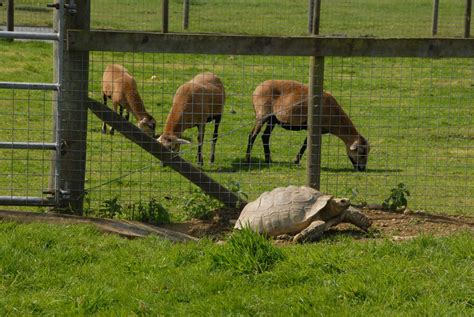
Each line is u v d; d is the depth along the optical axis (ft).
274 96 63.52
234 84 88.28
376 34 115.55
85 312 28.45
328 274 31.09
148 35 40.19
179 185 52.26
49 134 66.64
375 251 33.30
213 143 63.21
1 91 81.41
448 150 67.46
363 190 52.80
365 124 75.87
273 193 38.58
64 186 41.09
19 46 104.78
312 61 42.60
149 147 42.68
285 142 71.46
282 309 28.40
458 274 30.73
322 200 37.83
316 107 42.96
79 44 39.86
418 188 53.42
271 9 138.31
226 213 42.68
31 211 41.19
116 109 75.46
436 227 40.50
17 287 30.42
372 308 28.25
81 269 32.19
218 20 125.29
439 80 91.81
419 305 28.25
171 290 30.12
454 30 118.73
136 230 38.04
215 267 32.17
